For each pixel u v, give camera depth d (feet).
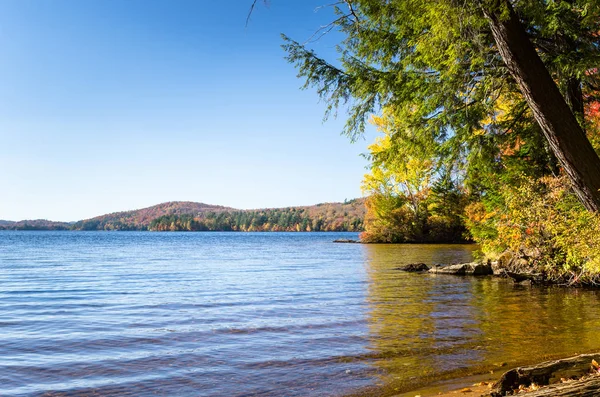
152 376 21.20
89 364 23.15
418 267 76.18
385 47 29.53
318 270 80.64
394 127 31.83
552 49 25.14
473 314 36.19
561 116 18.11
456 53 22.44
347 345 26.58
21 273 79.20
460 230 184.14
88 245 219.00
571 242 44.21
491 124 30.01
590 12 22.52
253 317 35.88
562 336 28.04
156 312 38.83
